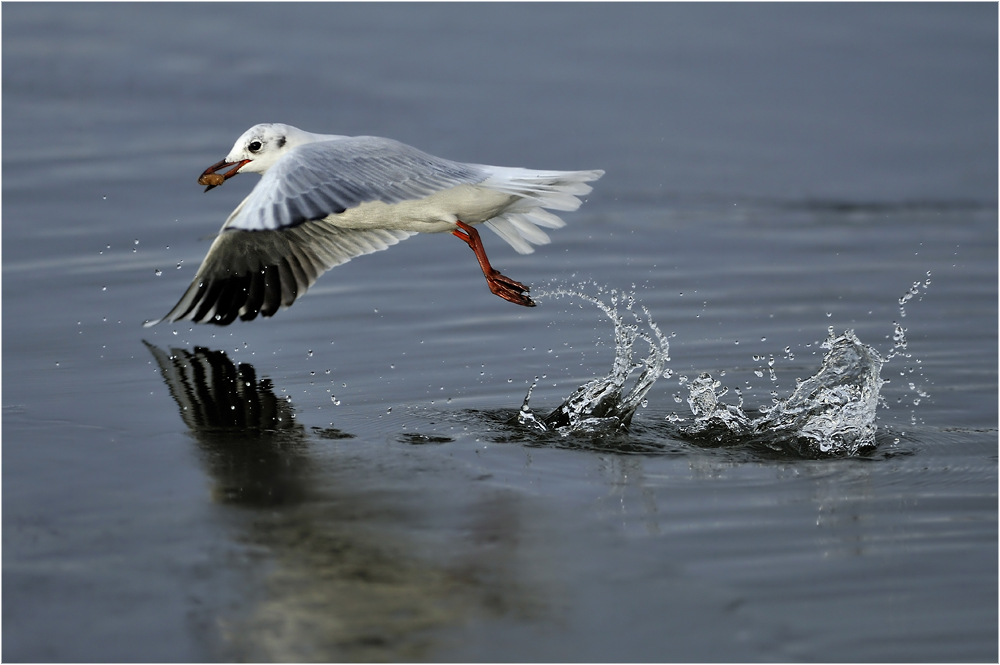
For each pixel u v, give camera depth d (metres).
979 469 9.77
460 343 13.57
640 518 8.84
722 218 19.28
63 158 21.05
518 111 24.16
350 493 9.31
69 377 12.30
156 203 18.94
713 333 13.96
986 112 24.64
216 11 30.14
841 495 9.27
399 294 15.52
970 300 15.30
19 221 17.92
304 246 12.38
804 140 23.14
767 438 10.62
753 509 9.01
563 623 7.31
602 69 26.61
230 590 7.70
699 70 26.69
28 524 8.68
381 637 7.15
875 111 24.72
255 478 9.61
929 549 8.24
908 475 9.68
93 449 10.24
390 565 8.06
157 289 15.38
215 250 12.18
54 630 7.23
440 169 10.03
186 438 10.55
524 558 8.18
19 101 24.02
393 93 24.95
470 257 17.22
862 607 7.45
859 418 10.70
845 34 28.86
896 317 14.57
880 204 20.11
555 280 16.14
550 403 11.56
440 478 9.65
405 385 12.12
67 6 30.30
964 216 19.52
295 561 8.12
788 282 16.08
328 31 28.86
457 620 7.34
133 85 25.16
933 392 11.88
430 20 29.67
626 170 21.44
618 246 17.77
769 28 29.22
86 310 14.59
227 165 11.57
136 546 8.34
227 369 12.60
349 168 9.52
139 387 12.01
